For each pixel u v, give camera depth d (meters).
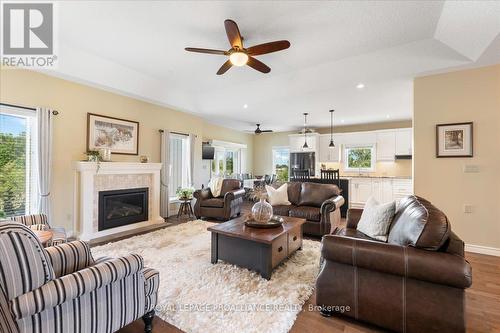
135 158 4.79
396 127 7.22
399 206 2.36
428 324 1.50
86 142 4.02
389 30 2.87
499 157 3.12
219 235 2.71
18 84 3.29
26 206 3.44
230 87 5.02
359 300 1.70
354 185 7.00
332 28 2.84
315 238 3.85
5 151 3.25
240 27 2.81
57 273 1.46
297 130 9.01
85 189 3.71
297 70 4.15
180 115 5.88
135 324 1.75
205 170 7.01
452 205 3.37
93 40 3.19
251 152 9.88
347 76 3.86
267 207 2.83
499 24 2.47
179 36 3.07
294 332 1.66
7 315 1.00
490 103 3.17
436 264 1.44
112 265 1.35
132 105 4.76
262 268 2.38
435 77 3.49
